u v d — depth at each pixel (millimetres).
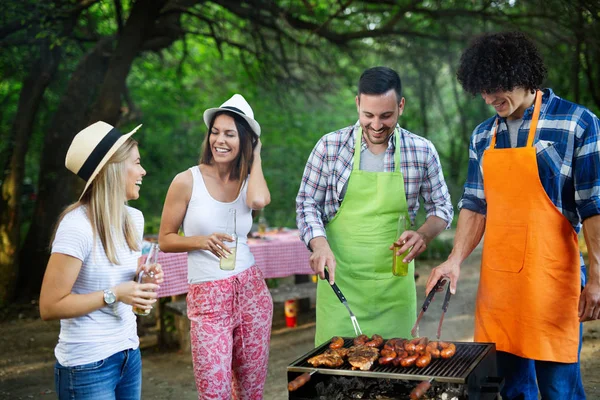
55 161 8531
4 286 7973
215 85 15117
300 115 14977
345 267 3264
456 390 2299
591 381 4422
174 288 5527
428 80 11547
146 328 6754
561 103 2680
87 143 2387
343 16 9727
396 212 3229
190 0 8914
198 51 15109
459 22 9523
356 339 2809
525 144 2732
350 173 3238
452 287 2877
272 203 12422
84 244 2344
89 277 2385
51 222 8453
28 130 8180
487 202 2873
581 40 7918
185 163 13570
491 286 2859
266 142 14070
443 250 9961
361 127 3209
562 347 2719
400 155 3215
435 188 3312
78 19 8875
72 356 2361
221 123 3035
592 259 2590
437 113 13664
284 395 4625
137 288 2377
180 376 5234
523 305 2758
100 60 8930
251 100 14719
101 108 8016
